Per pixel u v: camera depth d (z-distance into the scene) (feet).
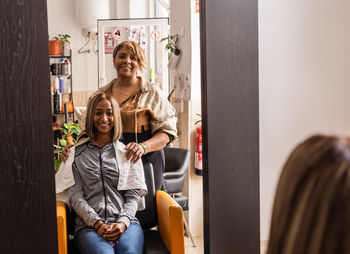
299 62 4.14
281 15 4.09
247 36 4.09
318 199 1.11
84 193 5.20
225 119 4.16
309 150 1.21
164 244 5.21
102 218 5.05
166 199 5.11
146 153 5.72
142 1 9.80
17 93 3.42
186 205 7.42
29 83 3.43
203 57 4.07
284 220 1.21
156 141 5.81
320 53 4.15
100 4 9.96
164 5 9.51
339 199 1.07
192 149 7.91
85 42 10.27
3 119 3.41
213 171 4.19
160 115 6.13
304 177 1.18
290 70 4.14
